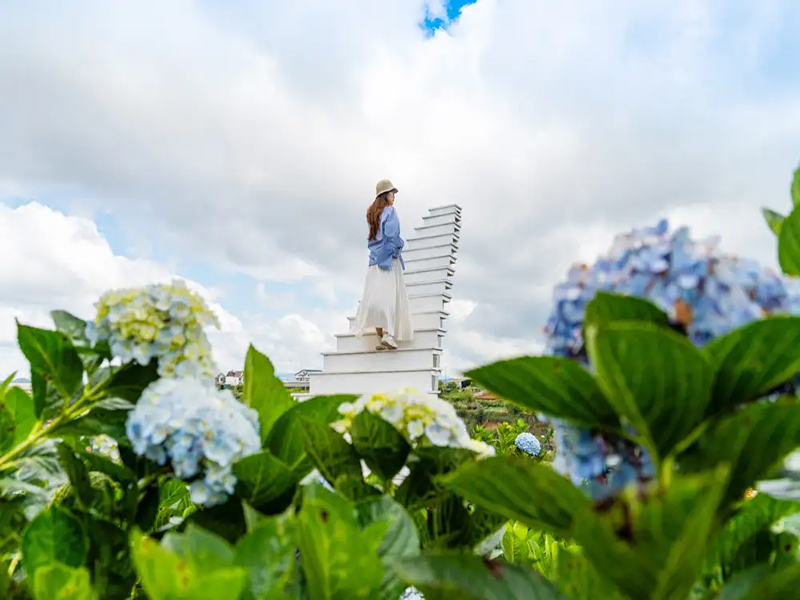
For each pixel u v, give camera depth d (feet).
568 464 2.38
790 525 3.23
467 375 2.36
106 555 2.96
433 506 3.56
